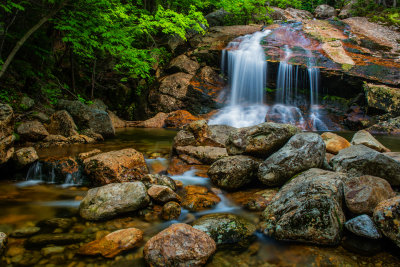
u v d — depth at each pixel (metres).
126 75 12.79
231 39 14.61
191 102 12.27
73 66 10.23
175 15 10.31
